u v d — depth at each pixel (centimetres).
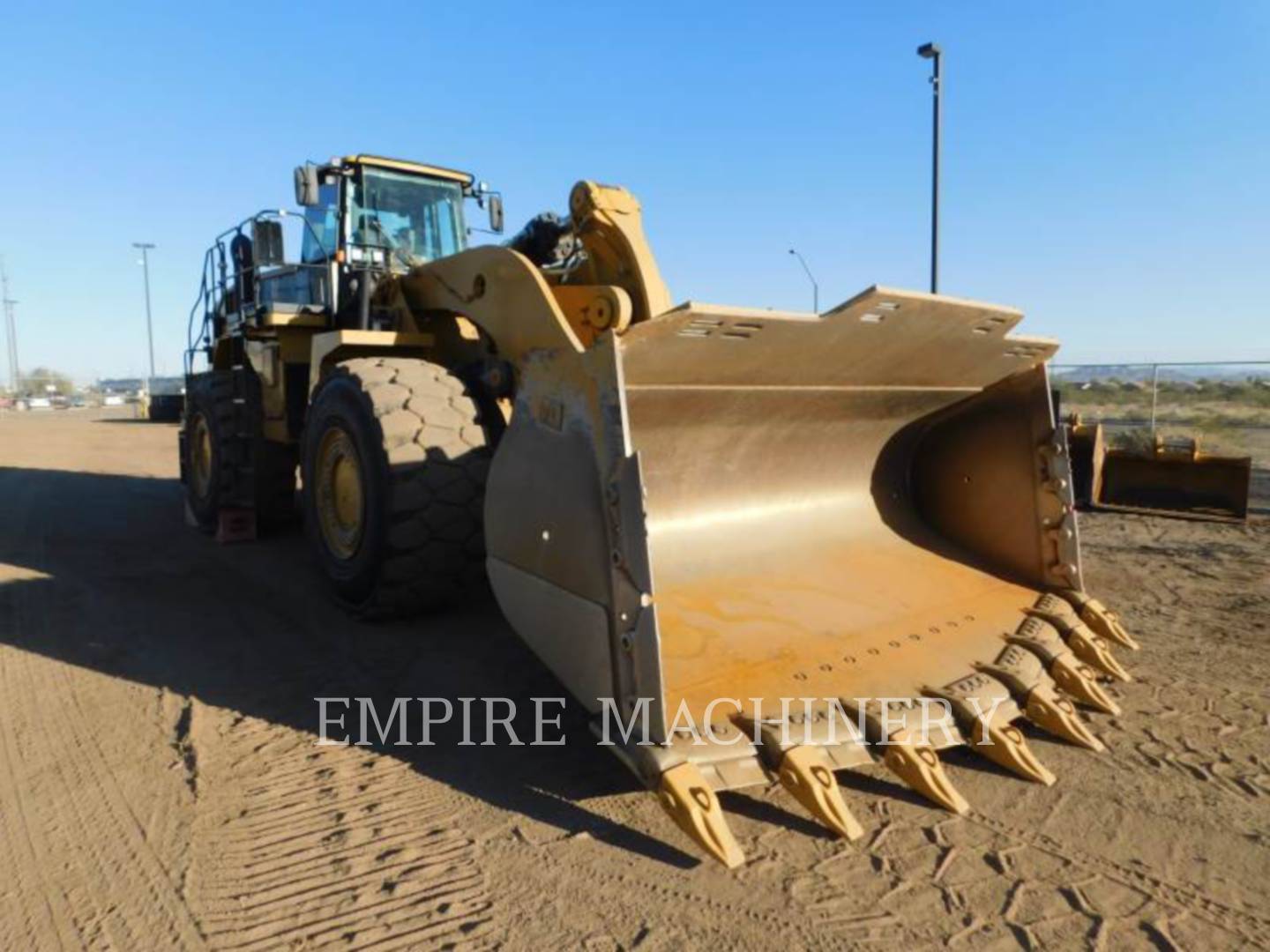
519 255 392
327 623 497
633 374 313
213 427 724
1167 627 502
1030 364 434
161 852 271
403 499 426
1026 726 357
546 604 319
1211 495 922
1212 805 297
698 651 322
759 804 297
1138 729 356
